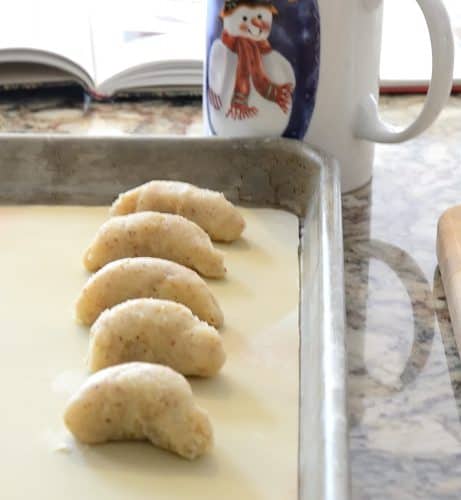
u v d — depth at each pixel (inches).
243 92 30.8
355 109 31.3
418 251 30.3
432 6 29.2
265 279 28.8
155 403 23.9
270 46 30.2
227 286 28.5
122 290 26.8
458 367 26.5
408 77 39.0
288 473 23.9
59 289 28.3
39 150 31.2
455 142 35.7
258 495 23.5
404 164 34.3
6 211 31.1
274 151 31.0
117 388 23.9
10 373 26.0
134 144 31.3
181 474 23.8
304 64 30.3
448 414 25.3
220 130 31.7
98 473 23.8
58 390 25.6
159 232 28.3
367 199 32.4
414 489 23.7
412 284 29.0
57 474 23.8
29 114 37.2
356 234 30.9
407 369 26.5
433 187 33.1
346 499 21.8
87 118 37.1
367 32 30.5
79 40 40.0
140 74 38.0
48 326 27.2
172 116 37.4
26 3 42.6
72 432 24.3
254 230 30.5
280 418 25.0
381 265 29.7
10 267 29.0
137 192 29.8
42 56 37.9
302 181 31.0
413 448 24.5
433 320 27.9
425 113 30.4
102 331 25.5
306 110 30.9
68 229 30.5
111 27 41.2
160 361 25.6
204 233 28.8
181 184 30.0
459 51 41.6
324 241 27.7
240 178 31.4
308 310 27.3
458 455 24.4
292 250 29.8
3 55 37.7
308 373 25.5
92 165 31.4
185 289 26.8
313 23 29.9
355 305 28.3
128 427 24.1
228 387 25.6
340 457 22.5
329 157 30.6
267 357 26.4
